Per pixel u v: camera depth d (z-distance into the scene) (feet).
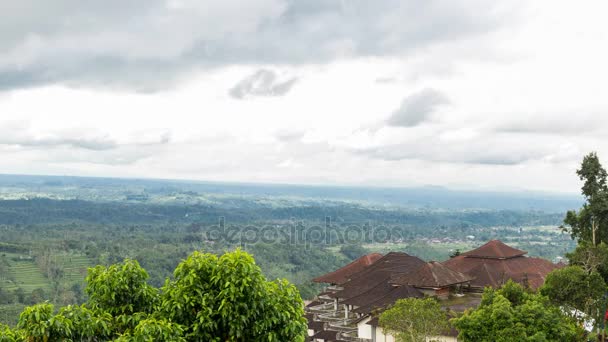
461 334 115.44
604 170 187.42
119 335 56.95
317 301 252.83
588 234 188.44
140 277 66.03
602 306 140.46
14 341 52.60
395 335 134.10
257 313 60.85
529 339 106.63
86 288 65.31
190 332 60.18
